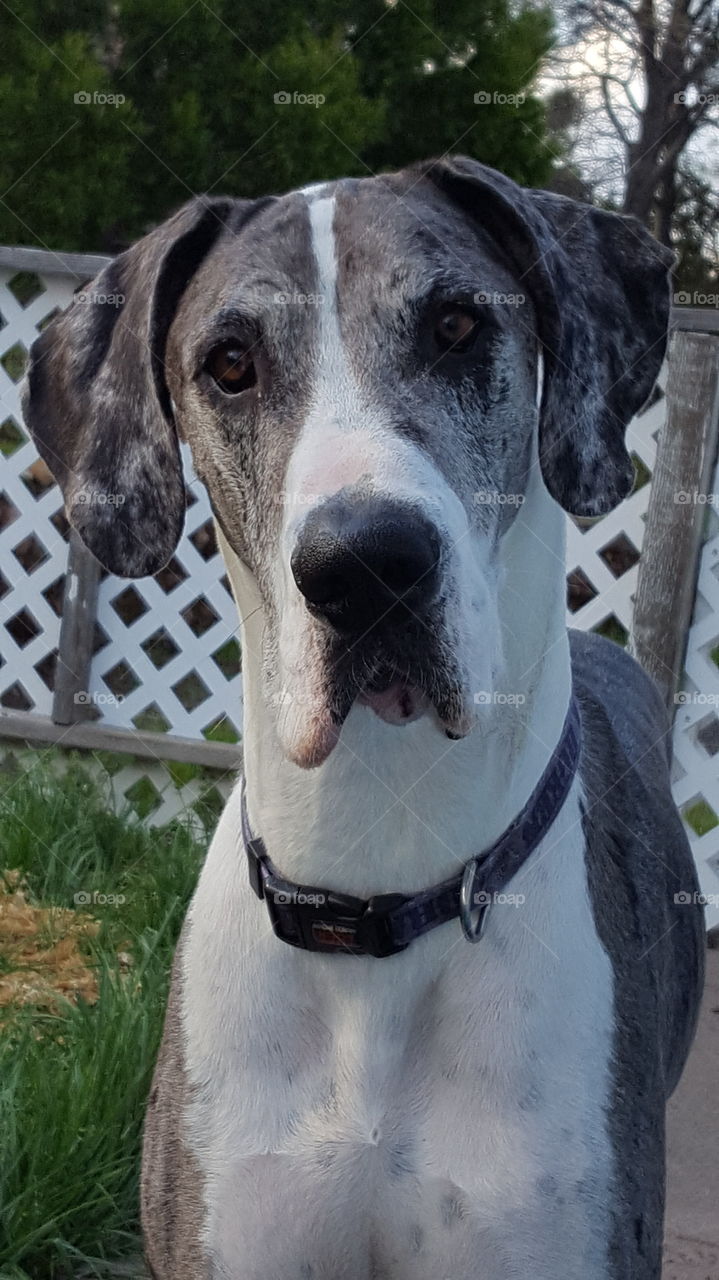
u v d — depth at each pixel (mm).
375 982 632
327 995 642
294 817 634
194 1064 666
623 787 778
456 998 632
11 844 1495
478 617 579
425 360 613
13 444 1893
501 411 629
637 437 1534
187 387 656
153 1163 684
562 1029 632
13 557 1787
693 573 1482
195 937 687
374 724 612
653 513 1475
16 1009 1150
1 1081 991
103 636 1762
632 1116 648
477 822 629
